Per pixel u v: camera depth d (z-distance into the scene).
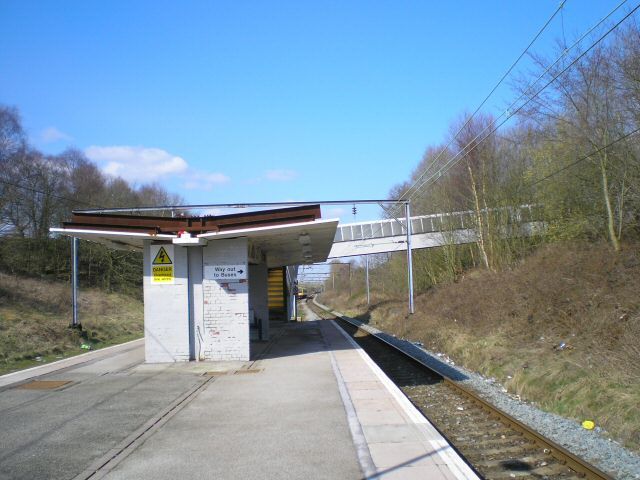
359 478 5.54
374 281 71.31
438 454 6.26
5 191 40.97
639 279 15.89
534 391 12.21
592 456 7.78
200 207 23.25
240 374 12.60
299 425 7.76
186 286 14.98
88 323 26.17
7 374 13.26
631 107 18.41
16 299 27.38
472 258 38.50
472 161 34.44
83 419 8.32
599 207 21.77
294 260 31.34
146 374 12.80
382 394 9.89
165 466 6.06
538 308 18.62
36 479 5.66
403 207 41.09
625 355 11.35
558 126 22.89
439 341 22.95
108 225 14.43
